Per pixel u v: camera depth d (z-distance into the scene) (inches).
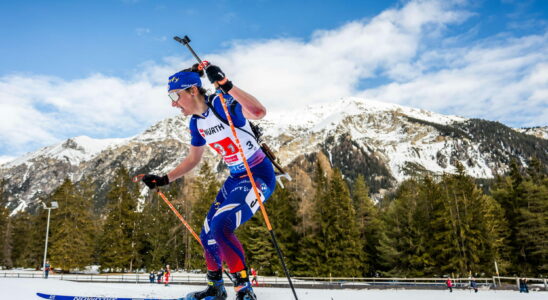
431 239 1480.1
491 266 1398.9
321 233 1595.7
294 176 1777.8
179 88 105.3
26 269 2166.6
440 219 1461.6
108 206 2006.6
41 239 1916.8
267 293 142.9
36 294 118.7
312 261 1549.0
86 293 119.8
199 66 108.3
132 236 2018.9
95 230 1959.9
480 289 903.7
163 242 1947.6
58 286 137.1
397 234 1542.8
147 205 2155.5
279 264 1549.0
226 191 114.3
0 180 2220.7
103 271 1975.9
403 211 1562.5
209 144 115.0
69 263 1680.6
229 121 100.8
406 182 1849.2
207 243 108.7
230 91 94.6
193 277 1352.1
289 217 1659.7
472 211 1476.4
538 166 1942.7
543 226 1390.3
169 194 2006.6
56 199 1817.2
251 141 111.0
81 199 1820.9
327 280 1413.6
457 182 1603.1
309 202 1706.4
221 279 107.8
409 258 1462.8
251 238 1596.9
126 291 125.4
